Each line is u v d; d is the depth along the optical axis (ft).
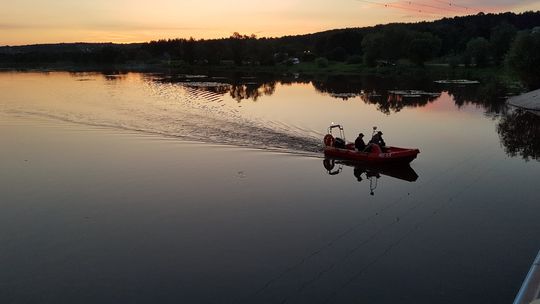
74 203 56.18
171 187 62.08
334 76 317.83
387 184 64.39
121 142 87.66
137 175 67.10
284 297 36.14
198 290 37.11
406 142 92.94
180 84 232.32
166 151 80.89
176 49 508.53
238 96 172.76
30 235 47.47
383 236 47.29
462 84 241.14
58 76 315.17
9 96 164.35
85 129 100.01
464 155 81.71
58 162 73.82
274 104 148.25
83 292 36.96
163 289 37.27
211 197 58.39
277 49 499.10
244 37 460.14
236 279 38.78
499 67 322.14
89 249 44.32
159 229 48.83
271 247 44.65
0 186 62.39
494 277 38.91
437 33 452.35
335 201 57.52
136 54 528.22
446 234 47.73
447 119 123.44
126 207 54.95
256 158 77.05
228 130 97.96
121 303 35.37
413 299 35.78
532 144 90.74
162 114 118.83
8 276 39.50
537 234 47.44
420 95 186.91
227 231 48.34
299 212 53.78
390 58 377.09
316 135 95.35
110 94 172.45
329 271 40.09
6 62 494.18
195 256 42.83
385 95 185.88
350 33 494.18
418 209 54.90
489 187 63.10
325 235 47.42
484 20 604.49
